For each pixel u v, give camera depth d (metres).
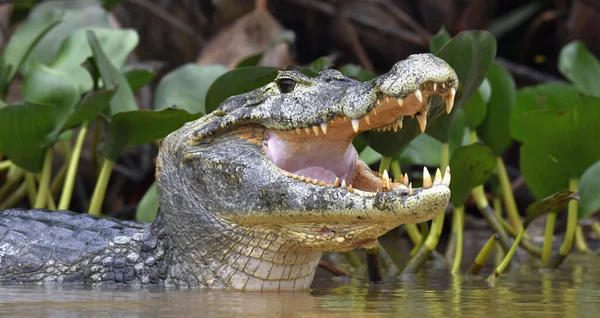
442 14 22.44
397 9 22.53
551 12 21.88
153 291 7.29
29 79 11.66
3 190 13.73
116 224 8.37
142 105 19.98
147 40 22.38
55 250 8.07
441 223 9.81
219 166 7.31
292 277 7.55
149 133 10.59
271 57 19.16
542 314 5.89
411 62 6.46
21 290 7.30
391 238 14.62
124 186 19.05
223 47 19.52
